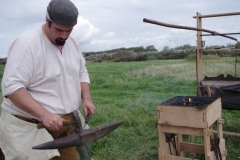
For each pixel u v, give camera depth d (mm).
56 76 2158
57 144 1892
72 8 1995
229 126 4891
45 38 2107
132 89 8031
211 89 3965
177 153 3562
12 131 2164
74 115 2076
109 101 6781
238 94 3781
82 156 2168
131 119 5340
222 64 9117
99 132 2141
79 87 2381
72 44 2330
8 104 2199
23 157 2148
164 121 3150
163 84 8305
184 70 9617
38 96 2164
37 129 2189
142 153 4039
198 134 3020
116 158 3924
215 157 3148
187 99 3355
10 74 1991
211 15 4289
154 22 3244
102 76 9336
